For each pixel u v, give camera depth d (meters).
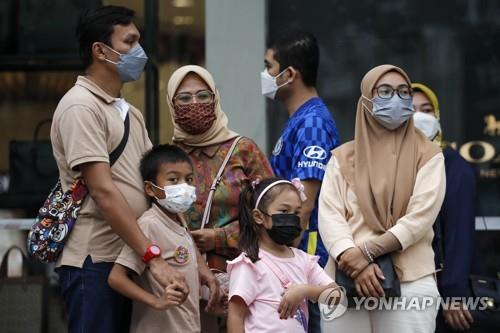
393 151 7.82
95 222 6.98
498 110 10.80
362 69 10.95
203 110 7.68
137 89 10.71
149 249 6.77
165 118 10.71
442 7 10.90
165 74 10.77
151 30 10.80
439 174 7.74
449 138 10.86
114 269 6.89
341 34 10.95
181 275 6.80
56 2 11.02
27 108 10.84
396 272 7.59
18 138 10.80
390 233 7.54
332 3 10.95
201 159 7.79
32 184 10.70
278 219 7.09
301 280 7.18
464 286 8.16
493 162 10.77
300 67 8.31
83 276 6.97
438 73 10.89
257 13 10.72
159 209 7.06
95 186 6.82
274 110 10.73
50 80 10.89
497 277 10.23
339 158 7.91
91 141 6.85
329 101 10.95
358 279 7.51
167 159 7.01
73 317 7.03
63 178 7.09
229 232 7.54
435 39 10.90
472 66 10.86
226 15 10.74
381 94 7.76
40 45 10.94
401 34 10.93
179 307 7.02
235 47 10.73
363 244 7.55
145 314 7.00
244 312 7.04
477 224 10.66
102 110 7.00
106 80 7.12
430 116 8.84
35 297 9.99
